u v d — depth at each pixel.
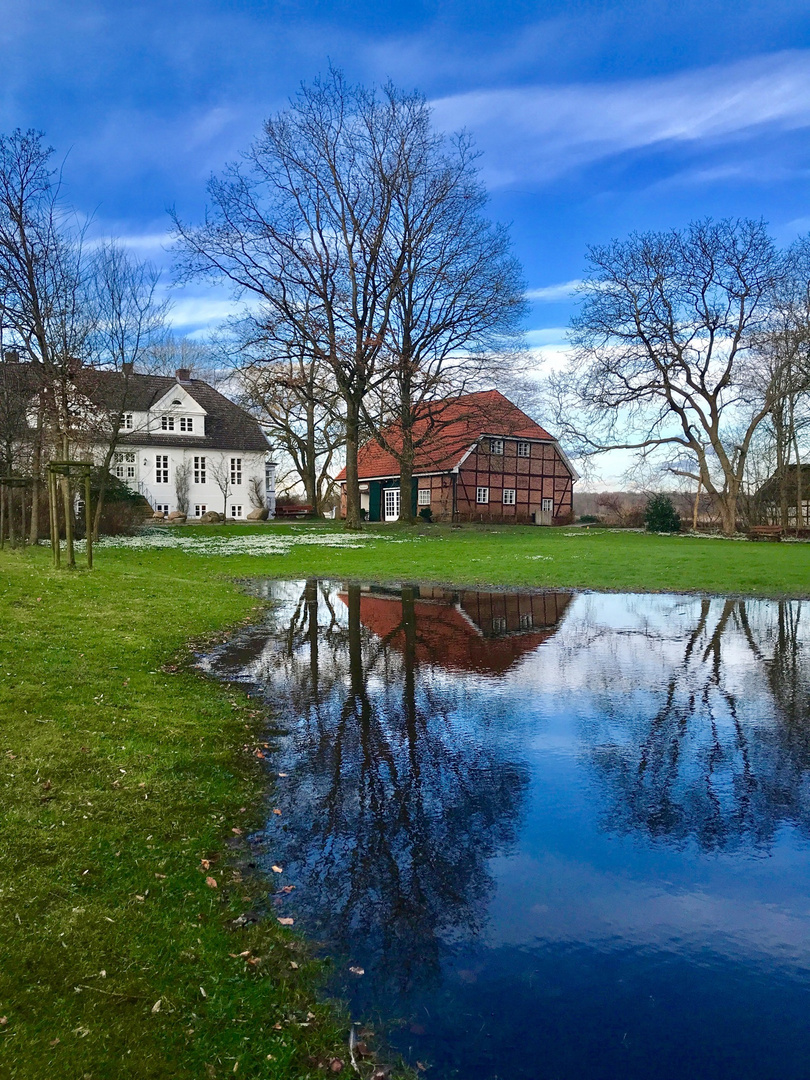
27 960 3.39
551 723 7.57
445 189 35.34
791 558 24.80
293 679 9.27
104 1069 2.84
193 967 3.52
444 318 36.66
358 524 38.34
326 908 4.17
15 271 26.77
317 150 34.94
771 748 6.83
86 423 28.61
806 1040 3.26
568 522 53.88
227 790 5.66
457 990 3.53
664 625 13.42
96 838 4.60
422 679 9.34
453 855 4.81
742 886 4.49
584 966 3.73
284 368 39.09
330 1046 3.13
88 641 9.82
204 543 30.02
